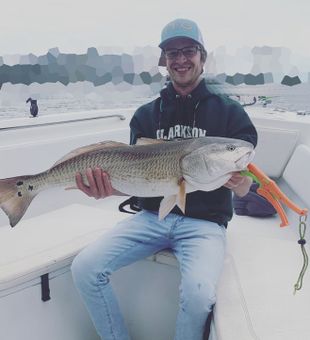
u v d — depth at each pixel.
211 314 1.48
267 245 1.95
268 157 3.19
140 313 1.98
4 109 2.85
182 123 2.04
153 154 1.51
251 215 2.75
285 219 1.54
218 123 1.96
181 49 1.96
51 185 1.60
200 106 2.00
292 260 1.78
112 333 1.72
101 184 1.56
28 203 1.59
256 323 1.29
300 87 3.65
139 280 1.95
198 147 1.47
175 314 1.88
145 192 1.55
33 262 1.68
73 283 1.86
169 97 2.06
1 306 1.56
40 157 2.54
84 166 1.56
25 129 2.59
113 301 1.72
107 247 1.76
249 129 1.94
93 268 1.67
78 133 2.88
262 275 1.63
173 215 1.91
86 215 2.33
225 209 1.95
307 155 2.67
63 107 3.24
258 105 3.82
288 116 3.39
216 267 1.62
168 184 1.51
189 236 1.80
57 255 1.76
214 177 1.48
